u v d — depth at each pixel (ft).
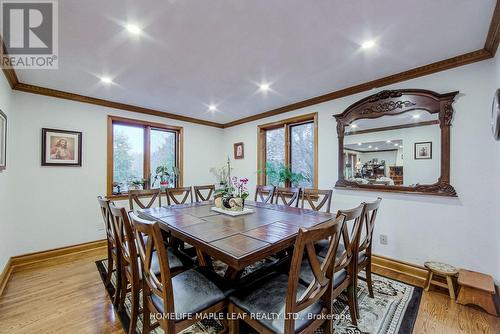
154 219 6.78
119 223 5.36
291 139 12.93
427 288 7.05
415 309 6.13
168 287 3.76
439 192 7.48
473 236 6.96
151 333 5.24
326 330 4.32
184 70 7.93
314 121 11.25
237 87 9.61
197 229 5.65
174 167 14.26
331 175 10.59
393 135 8.55
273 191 10.80
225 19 5.23
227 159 16.53
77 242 10.42
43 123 9.64
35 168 9.42
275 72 8.15
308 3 4.74
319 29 5.65
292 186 12.69
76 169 10.49
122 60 7.16
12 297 6.74
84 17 5.10
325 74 8.34
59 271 8.41
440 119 7.48
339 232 4.05
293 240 5.04
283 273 5.21
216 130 16.60
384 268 8.60
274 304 4.05
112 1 4.61
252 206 9.04
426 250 7.84
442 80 7.54
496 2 4.74
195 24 5.40
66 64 7.39
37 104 9.50
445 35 5.93
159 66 7.61
